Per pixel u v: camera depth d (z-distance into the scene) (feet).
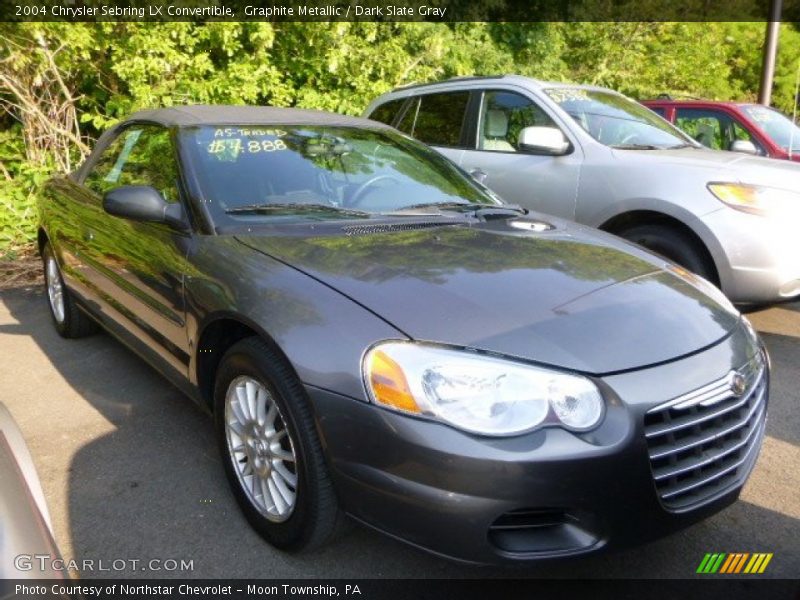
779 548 8.71
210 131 11.33
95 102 28.07
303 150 11.50
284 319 7.72
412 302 7.55
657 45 46.73
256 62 28.37
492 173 18.69
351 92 30.60
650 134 18.61
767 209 14.35
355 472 7.06
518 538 6.86
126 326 11.94
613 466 6.77
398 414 6.79
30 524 5.33
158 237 10.40
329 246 9.00
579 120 17.97
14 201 24.27
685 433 7.34
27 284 20.29
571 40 44.57
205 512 9.29
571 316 7.65
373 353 7.05
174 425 11.68
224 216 9.82
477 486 6.56
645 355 7.36
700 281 9.65
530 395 6.76
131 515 9.20
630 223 16.26
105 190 13.07
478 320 7.34
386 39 31.73
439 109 21.08
